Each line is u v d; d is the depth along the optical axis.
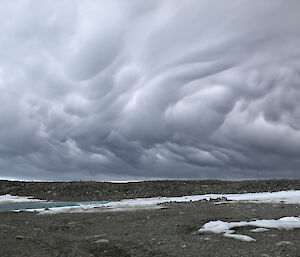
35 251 6.67
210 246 6.29
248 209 12.09
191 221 9.78
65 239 7.92
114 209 15.34
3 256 6.23
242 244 6.34
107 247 6.80
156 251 6.18
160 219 10.77
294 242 6.33
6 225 10.13
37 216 13.35
